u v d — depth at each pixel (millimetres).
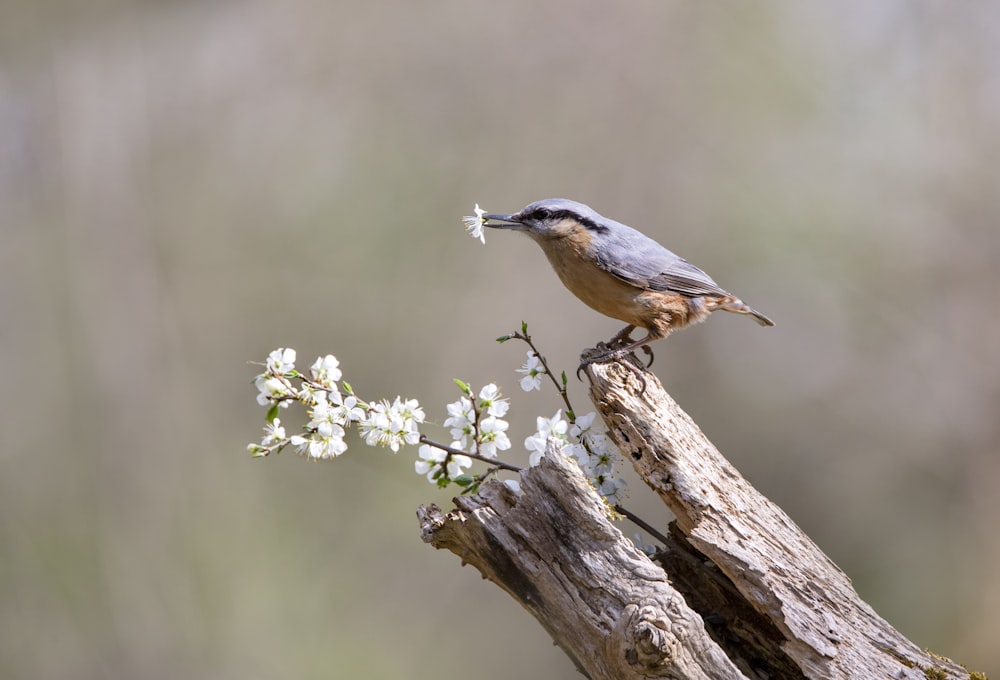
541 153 16484
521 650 13414
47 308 15359
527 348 15344
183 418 14898
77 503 14266
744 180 15930
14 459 14453
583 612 4496
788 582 4797
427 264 15992
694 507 4969
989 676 13141
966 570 14211
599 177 16406
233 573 13555
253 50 17141
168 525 14047
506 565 4672
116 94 16375
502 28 16891
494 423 5270
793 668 5090
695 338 15820
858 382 15375
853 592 4906
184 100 16844
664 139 16422
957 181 15992
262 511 14055
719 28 16453
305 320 15703
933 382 15305
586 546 4547
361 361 15531
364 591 13492
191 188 16406
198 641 13141
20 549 13820
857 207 15797
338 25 17000
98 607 13484
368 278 15875
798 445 15195
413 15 16938
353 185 16312
